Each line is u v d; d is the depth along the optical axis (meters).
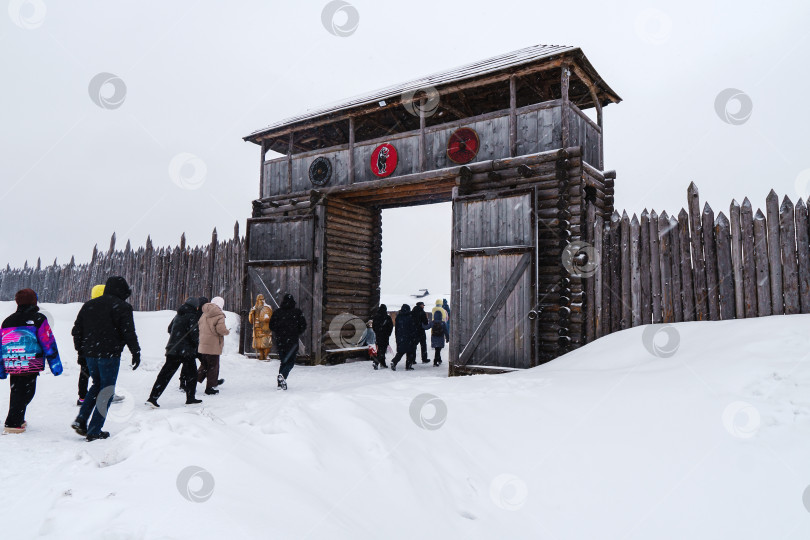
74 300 19.17
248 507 2.39
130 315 4.64
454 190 10.30
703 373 4.96
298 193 13.19
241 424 3.90
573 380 5.88
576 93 12.23
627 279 8.48
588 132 10.59
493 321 9.39
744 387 4.49
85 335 4.51
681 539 3.03
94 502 2.25
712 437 3.86
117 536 1.99
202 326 7.17
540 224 9.52
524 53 10.95
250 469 2.86
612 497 3.48
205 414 3.75
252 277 12.95
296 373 10.23
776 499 3.15
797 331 5.34
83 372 5.87
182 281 15.63
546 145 9.65
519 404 5.24
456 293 9.87
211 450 3.01
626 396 4.88
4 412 5.45
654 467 3.70
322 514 2.60
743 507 3.16
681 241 7.98
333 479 3.21
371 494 3.20
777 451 3.53
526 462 4.09
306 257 12.45
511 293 9.23
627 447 4.01
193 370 6.19
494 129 10.32
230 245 14.62
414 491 3.42
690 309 7.80
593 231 9.04
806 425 3.74
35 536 2.06
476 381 6.71
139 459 2.86
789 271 6.98
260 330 11.68
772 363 4.75
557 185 9.30
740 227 7.48
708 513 3.17
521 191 9.30
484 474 3.96
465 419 4.92
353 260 13.55
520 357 9.02
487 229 9.66
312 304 12.18
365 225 14.16
